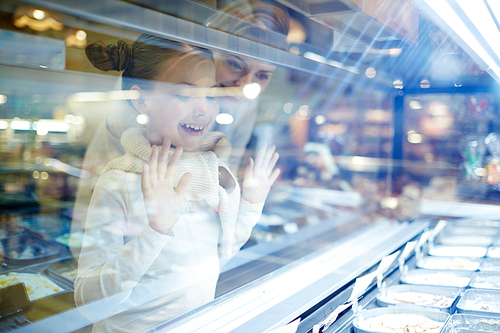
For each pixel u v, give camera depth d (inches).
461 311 49.2
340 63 55.1
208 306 37.5
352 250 62.3
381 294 53.9
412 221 90.1
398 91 109.6
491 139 111.2
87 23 28.8
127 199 39.0
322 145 100.7
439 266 71.1
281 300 40.9
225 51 33.5
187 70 41.8
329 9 38.6
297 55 42.5
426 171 114.0
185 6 28.0
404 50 61.3
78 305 35.9
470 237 92.0
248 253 59.0
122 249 37.2
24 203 42.1
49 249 42.9
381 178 114.9
